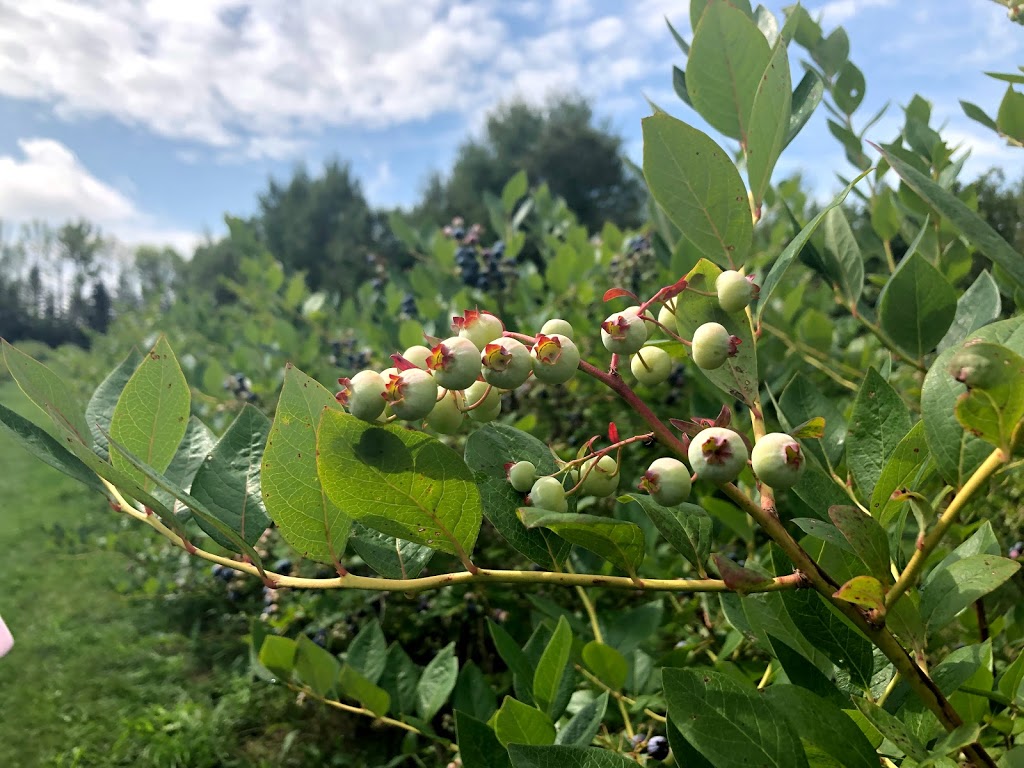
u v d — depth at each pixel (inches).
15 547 62.9
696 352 8.2
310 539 8.0
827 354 21.4
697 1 11.3
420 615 31.3
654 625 16.4
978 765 7.7
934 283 11.4
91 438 8.5
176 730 36.3
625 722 15.0
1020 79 12.9
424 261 41.3
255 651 19.3
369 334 38.5
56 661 44.2
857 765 7.0
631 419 34.4
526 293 37.4
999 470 6.3
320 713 33.9
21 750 36.5
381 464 7.3
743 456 7.2
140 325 107.8
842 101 16.6
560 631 11.9
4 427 7.6
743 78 10.0
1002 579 7.1
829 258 13.7
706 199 9.1
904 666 7.3
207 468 8.9
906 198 16.1
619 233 39.8
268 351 44.0
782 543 7.3
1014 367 5.6
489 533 30.5
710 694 7.1
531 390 34.0
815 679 8.9
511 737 10.3
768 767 6.9
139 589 48.9
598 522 7.1
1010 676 9.0
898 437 9.0
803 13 16.3
